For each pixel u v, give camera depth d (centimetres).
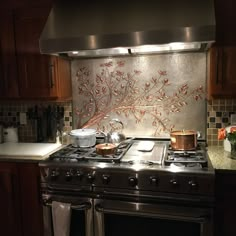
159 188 154
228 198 155
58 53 183
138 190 158
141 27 162
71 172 167
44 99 211
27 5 200
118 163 165
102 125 231
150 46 171
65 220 169
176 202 154
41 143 232
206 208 150
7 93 215
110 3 181
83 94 231
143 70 217
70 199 171
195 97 211
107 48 166
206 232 151
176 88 213
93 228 169
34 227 191
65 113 236
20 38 205
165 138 218
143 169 154
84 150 195
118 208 162
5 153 195
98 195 166
